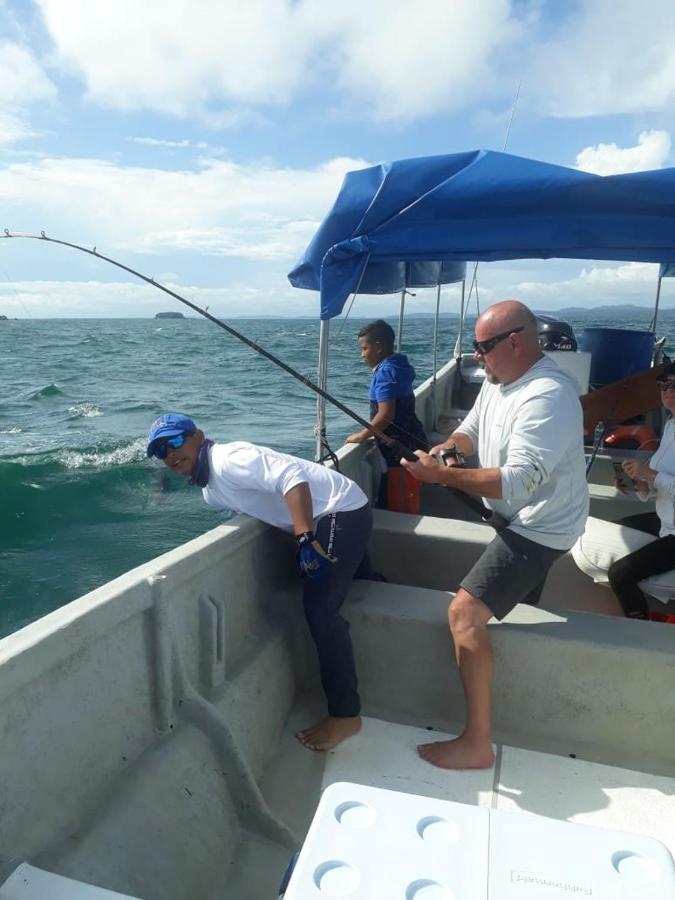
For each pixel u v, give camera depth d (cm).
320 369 345
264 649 266
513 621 271
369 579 313
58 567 637
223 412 1450
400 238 300
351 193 299
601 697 259
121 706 197
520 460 236
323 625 259
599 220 282
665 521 306
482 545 341
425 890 110
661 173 263
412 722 278
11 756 160
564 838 121
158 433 265
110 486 852
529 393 243
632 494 433
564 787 243
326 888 110
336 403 307
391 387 426
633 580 305
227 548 249
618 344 564
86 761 184
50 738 171
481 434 277
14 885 142
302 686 294
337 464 358
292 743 265
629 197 270
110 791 189
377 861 115
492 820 125
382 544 354
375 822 124
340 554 262
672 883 112
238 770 218
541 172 275
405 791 239
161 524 739
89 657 184
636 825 227
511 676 266
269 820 216
